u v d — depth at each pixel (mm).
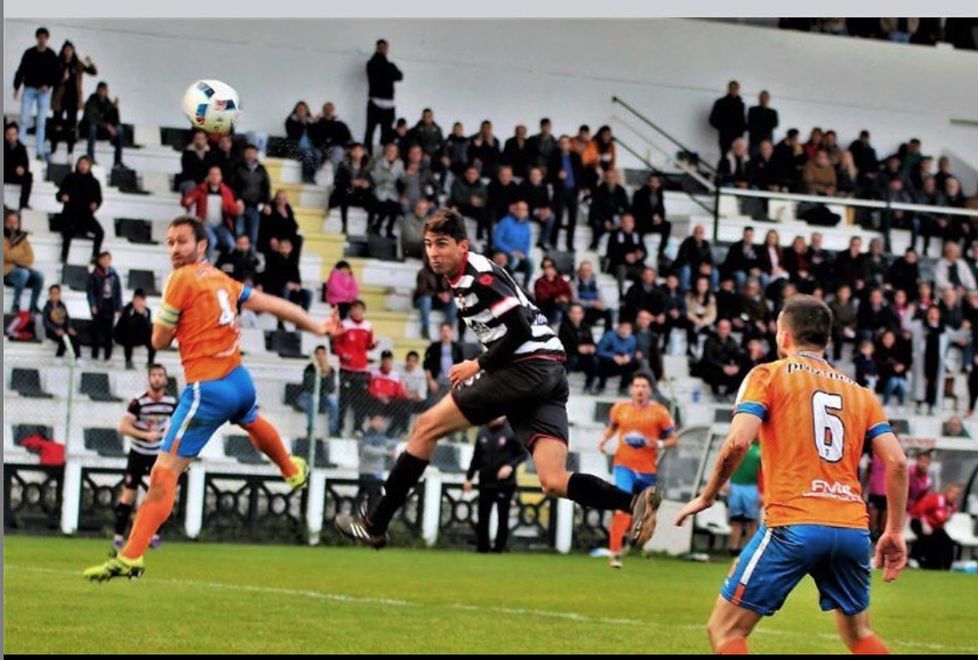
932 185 74312
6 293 55906
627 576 39969
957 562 52281
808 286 64750
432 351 55875
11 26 65375
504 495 47969
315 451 48750
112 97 67000
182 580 32719
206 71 68312
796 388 17281
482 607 29641
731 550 48688
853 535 17000
